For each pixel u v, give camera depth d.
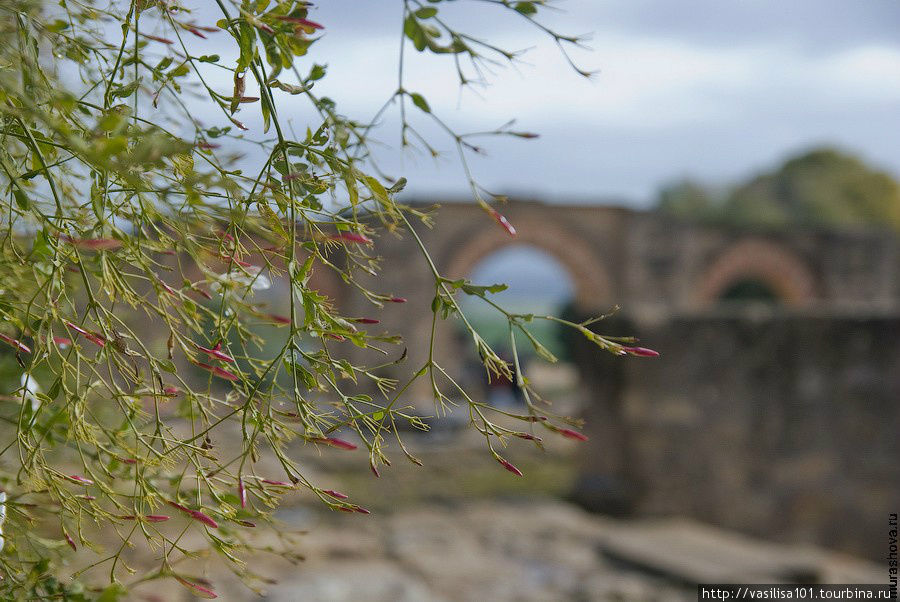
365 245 0.71
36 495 0.84
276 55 0.66
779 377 8.83
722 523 8.62
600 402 9.16
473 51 0.59
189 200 0.64
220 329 0.73
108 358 0.70
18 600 0.73
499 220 0.63
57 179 0.77
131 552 1.46
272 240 0.69
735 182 31.98
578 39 0.58
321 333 0.68
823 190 31.55
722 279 19.81
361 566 5.49
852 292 20.45
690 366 8.68
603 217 18.95
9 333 0.78
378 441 0.68
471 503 8.24
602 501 8.54
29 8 0.66
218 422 0.70
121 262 0.71
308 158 0.68
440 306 0.67
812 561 6.21
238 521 0.71
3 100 0.55
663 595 5.62
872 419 8.86
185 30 0.69
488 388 15.04
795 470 8.81
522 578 5.82
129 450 0.73
